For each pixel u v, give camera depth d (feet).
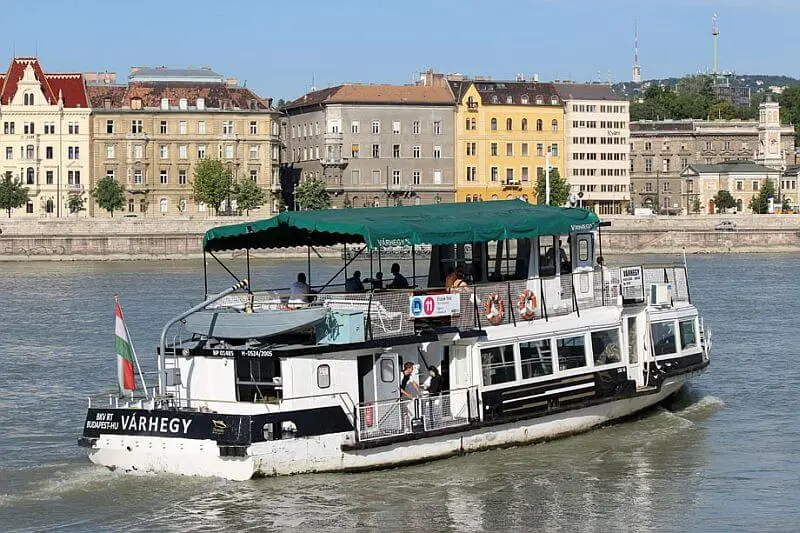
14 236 588.91
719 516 115.85
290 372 119.34
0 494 118.73
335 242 134.00
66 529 109.91
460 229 125.90
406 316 126.52
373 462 123.34
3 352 230.27
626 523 113.50
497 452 133.49
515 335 134.51
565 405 139.23
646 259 597.52
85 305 329.11
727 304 320.29
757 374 195.00
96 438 121.60
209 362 123.13
